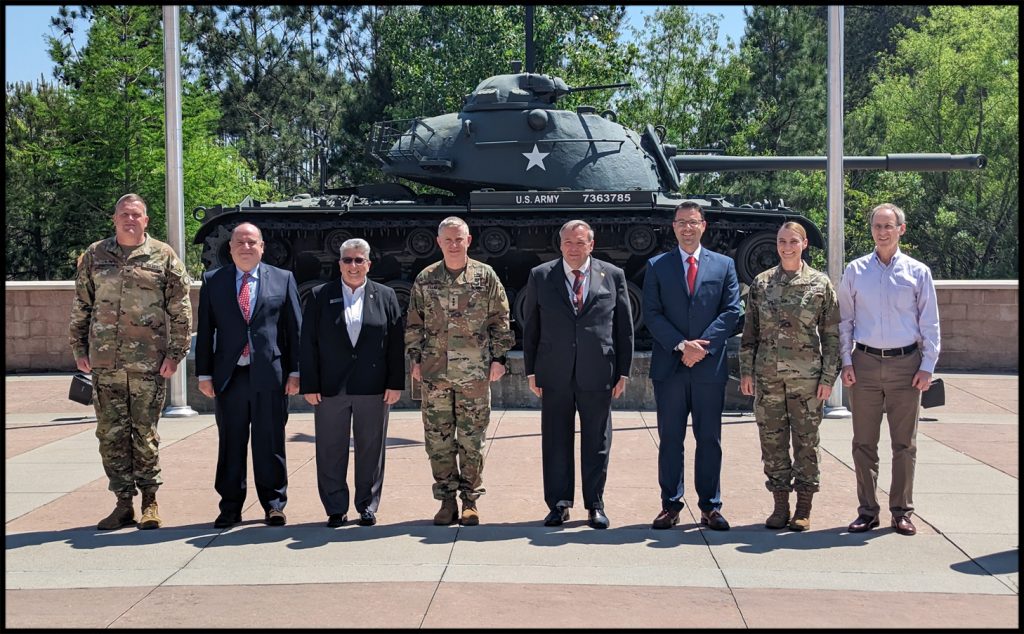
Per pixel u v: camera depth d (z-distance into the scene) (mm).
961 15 47188
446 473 7824
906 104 48094
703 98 43344
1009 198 46531
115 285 7734
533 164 16500
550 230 16734
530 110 16703
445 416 7785
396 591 6121
